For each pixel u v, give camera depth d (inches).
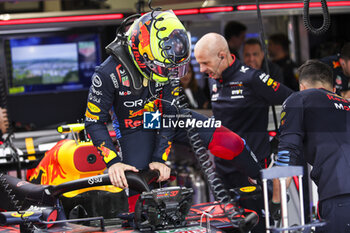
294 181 435.8
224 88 437.7
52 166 389.7
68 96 507.2
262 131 434.6
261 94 423.8
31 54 490.3
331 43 599.2
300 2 468.1
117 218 365.4
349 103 366.3
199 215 327.6
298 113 350.0
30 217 312.8
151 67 321.7
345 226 342.3
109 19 480.4
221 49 424.2
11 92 485.4
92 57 514.0
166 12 325.4
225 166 409.7
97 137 341.1
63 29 493.7
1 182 382.3
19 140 458.9
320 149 350.3
